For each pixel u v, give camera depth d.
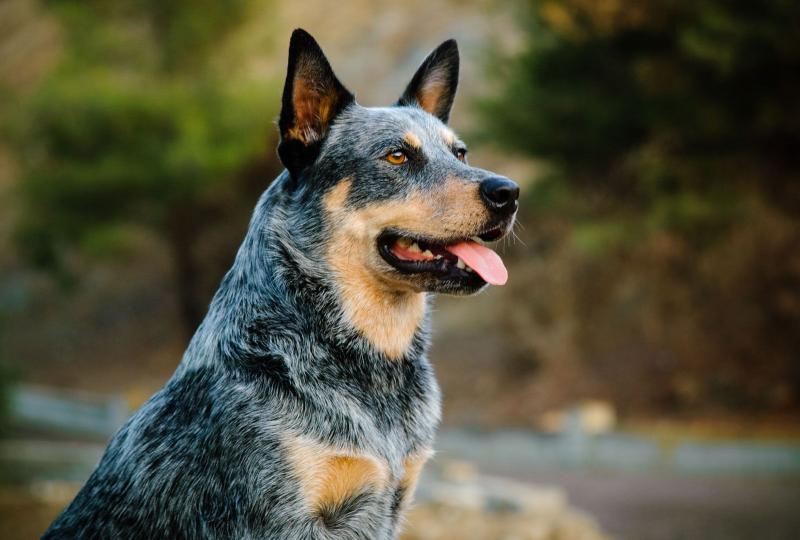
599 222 19.33
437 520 9.42
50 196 23.31
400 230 4.00
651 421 17.19
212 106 24.02
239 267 4.03
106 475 3.73
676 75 15.88
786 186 17.02
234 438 3.55
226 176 24.56
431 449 4.04
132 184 22.81
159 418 3.74
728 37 14.48
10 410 18.89
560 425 16.59
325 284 3.94
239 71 25.53
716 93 15.69
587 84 18.59
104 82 23.27
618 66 18.14
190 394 3.73
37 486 11.66
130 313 32.31
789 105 14.97
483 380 22.25
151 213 24.31
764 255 17.36
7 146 24.86
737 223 17.48
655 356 19.44
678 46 15.91
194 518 3.54
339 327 3.89
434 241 4.00
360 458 3.64
